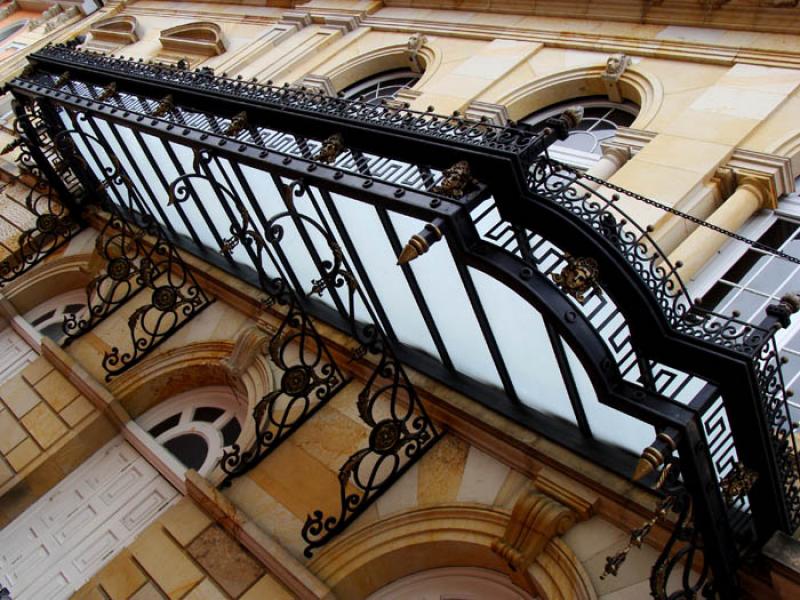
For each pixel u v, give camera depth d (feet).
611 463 17.49
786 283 22.38
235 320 28.07
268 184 22.70
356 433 22.06
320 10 44.24
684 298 22.20
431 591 19.30
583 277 14.88
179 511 22.72
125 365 28.30
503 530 18.10
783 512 15.02
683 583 14.97
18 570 25.00
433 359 21.90
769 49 27.43
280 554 19.71
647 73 29.43
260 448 22.85
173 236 31.65
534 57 33.09
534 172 16.03
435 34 37.83
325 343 24.06
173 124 23.58
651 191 24.29
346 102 20.22
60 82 30.63
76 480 27.32
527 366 18.45
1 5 79.05
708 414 17.53
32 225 38.75
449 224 15.89
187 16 53.52
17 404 29.37
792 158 24.16
